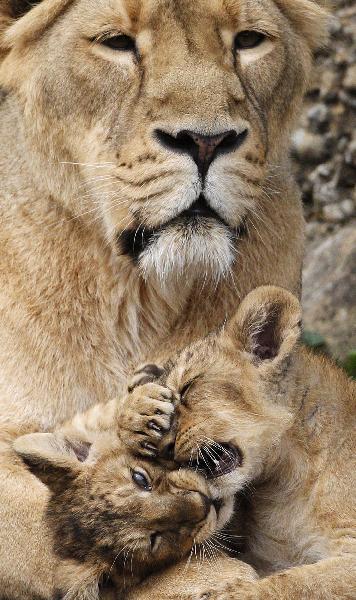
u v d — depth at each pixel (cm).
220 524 865
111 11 901
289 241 1004
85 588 831
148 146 871
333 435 944
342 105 1509
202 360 895
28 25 940
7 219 966
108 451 859
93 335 960
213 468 858
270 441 891
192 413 864
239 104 882
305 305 1452
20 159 970
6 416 942
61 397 954
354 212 1510
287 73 965
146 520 826
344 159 1510
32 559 873
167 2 894
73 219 946
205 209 870
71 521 851
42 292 953
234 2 904
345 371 1073
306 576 844
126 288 955
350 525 911
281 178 992
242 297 981
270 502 932
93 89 909
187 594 825
